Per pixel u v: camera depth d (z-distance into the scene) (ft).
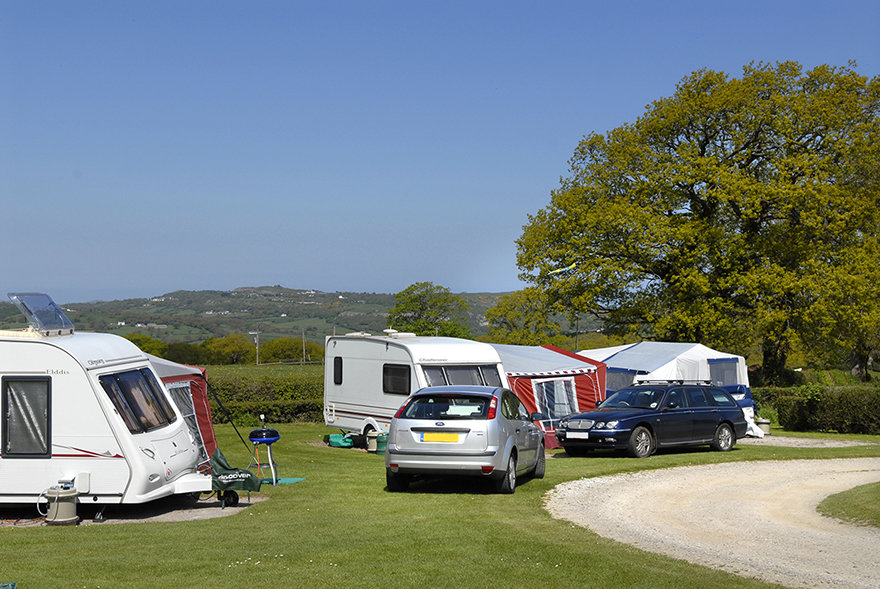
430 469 41.57
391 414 67.41
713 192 135.44
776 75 142.41
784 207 135.23
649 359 109.40
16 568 25.29
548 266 149.69
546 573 25.66
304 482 46.34
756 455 65.67
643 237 136.46
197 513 37.40
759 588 25.04
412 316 286.46
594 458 63.10
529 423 48.14
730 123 141.38
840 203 133.28
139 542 29.78
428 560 27.09
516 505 39.96
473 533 31.78
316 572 25.18
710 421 68.85
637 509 41.47
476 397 43.42
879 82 140.05
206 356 301.43
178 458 39.06
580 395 81.46
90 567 25.45
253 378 98.12
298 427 91.15
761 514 40.93
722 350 140.36
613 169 145.28
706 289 134.51
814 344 142.00
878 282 134.00
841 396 98.53
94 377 35.73
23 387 35.47
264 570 25.35
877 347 176.96
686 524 37.76
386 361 68.49
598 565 26.81
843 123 136.46
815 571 28.45
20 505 38.45
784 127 136.15
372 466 56.13
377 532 31.86
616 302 149.69
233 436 77.46
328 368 74.84
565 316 151.02
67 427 35.42
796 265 138.31
